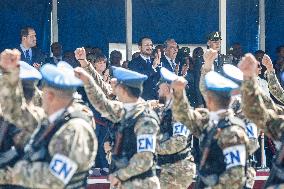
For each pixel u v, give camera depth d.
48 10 34.88
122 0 36.16
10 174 13.13
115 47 36.19
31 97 14.61
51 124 12.35
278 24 36.94
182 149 20.23
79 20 35.59
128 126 16.52
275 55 36.91
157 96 27.42
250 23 36.66
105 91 20.50
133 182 16.25
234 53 31.44
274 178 13.56
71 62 28.95
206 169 14.41
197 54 29.19
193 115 15.27
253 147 18.38
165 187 20.44
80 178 12.33
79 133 12.13
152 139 16.27
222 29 33.12
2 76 12.40
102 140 25.19
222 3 33.25
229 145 14.14
